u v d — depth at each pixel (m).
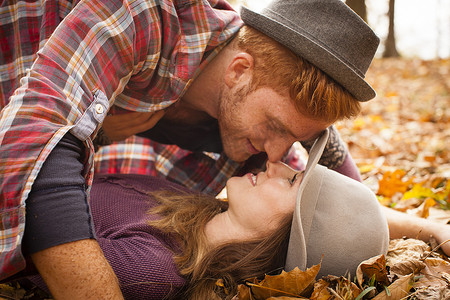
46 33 1.64
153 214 1.79
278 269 1.70
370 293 1.54
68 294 1.23
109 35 1.50
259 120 1.74
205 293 1.62
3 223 1.19
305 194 1.69
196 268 1.63
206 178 2.38
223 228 1.74
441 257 1.82
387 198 2.72
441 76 9.67
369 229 1.67
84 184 1.32
